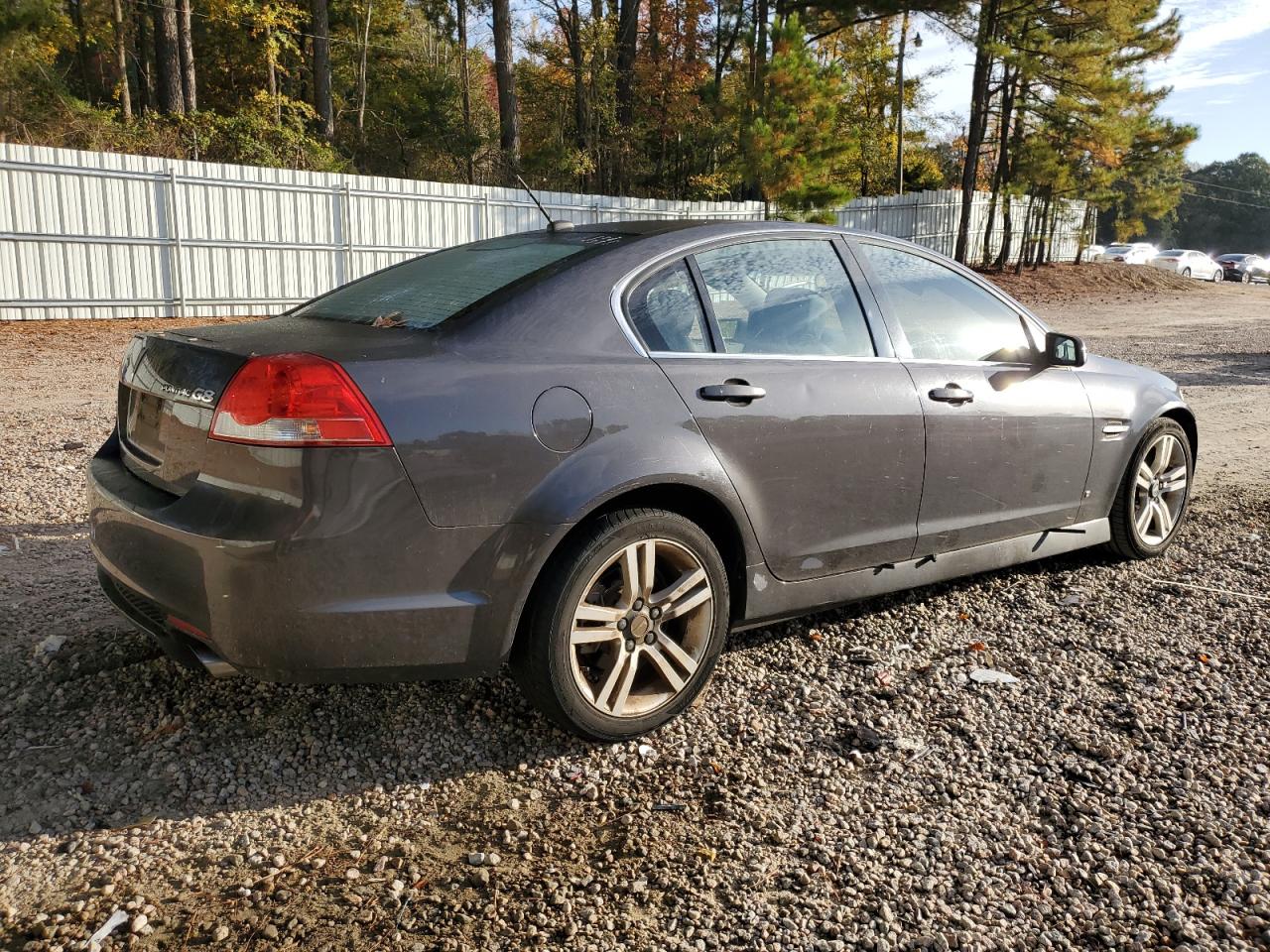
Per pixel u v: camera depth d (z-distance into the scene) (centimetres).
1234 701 333
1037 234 3906
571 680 285
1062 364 412
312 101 3728
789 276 350
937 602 420
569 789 279
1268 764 294
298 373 250
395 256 1981
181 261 1677
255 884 236
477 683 338
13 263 1493
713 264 332
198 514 257
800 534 333
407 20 4056
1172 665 360
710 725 315
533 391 276
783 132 2572
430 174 3259
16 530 491
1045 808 271
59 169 1517
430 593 264
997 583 445
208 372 265
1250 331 1888
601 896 234
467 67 3612
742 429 312
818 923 226
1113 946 220
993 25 3138
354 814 265
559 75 3641
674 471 294
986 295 416
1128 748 303
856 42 4178
